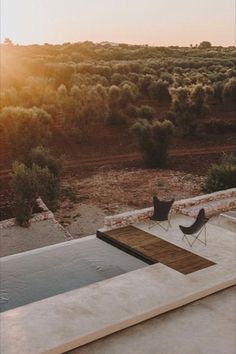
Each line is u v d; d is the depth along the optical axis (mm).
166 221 10344
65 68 42062
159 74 44062
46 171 15180
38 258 8891
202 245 8977
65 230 13133
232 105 33875
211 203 11422
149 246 8906
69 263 8648
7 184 17703
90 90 31234
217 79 40312
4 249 11516
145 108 29328
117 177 19922
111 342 6016
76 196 17250
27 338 5828
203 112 29672
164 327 6387
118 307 6617
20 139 20312
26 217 13281
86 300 6828
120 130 26984
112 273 8203
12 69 43938
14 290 7621
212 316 6695
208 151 24016
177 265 8047
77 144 24344
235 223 10422
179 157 23016
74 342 5797
